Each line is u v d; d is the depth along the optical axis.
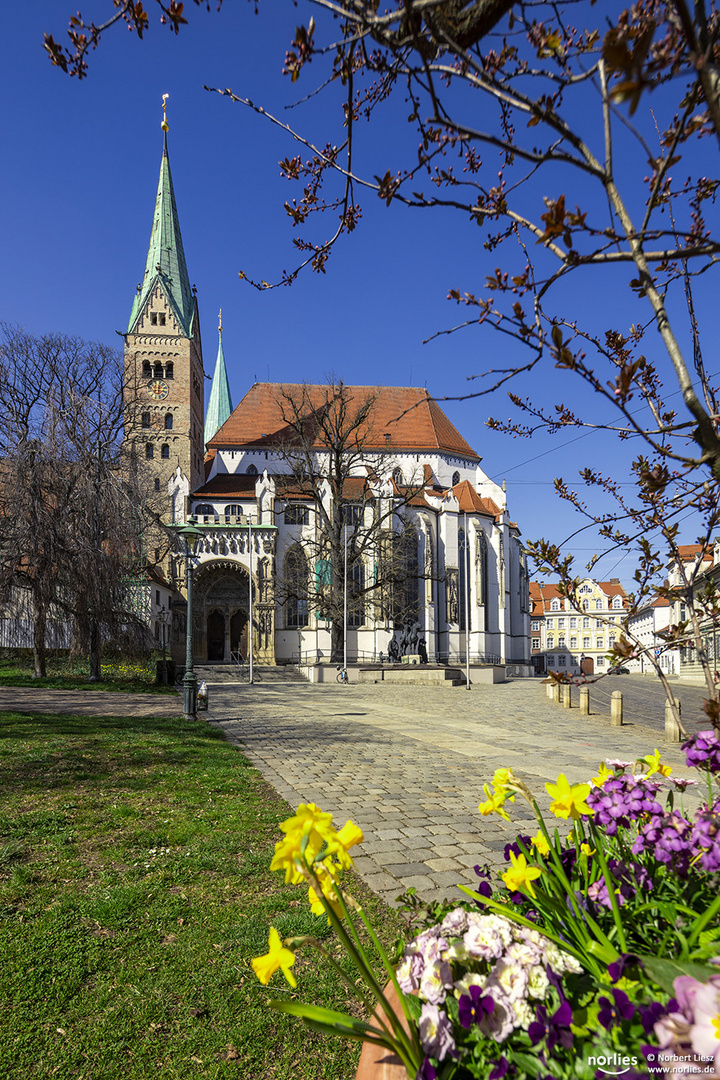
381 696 29.69
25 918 4.81
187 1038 3.48
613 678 65.44
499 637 63.12
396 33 1.80
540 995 1.61
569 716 21.39
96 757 10.92
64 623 31.45
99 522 30.20
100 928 4.66
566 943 1.87
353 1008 3.73
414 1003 1.84
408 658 50.19
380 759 11.64
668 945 1.89
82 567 29.05
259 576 55.59
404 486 53.72
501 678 50.22
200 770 10.04
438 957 1.75
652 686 48.75
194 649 56.53
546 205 1.68
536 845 2.31
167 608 54.66
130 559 32.47
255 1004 3.77
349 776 9.98
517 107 1.65
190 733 14.31
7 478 29.23
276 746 13.15
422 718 19.80
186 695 17.48
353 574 55.25
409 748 13.04
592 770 10.55
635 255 1.69
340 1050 3.42
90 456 30.23
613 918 2.04
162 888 5.35
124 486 31.31
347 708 22.78
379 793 8.80
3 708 18.94
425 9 1.65
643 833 2.19
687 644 3.01
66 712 18.31
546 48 1.70
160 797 8.35
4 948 4.34
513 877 2.04
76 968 4.09
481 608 61.00
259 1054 3.37
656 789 2.31
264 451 63.28
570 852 2.41
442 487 63.81
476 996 1.59
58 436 29.59
